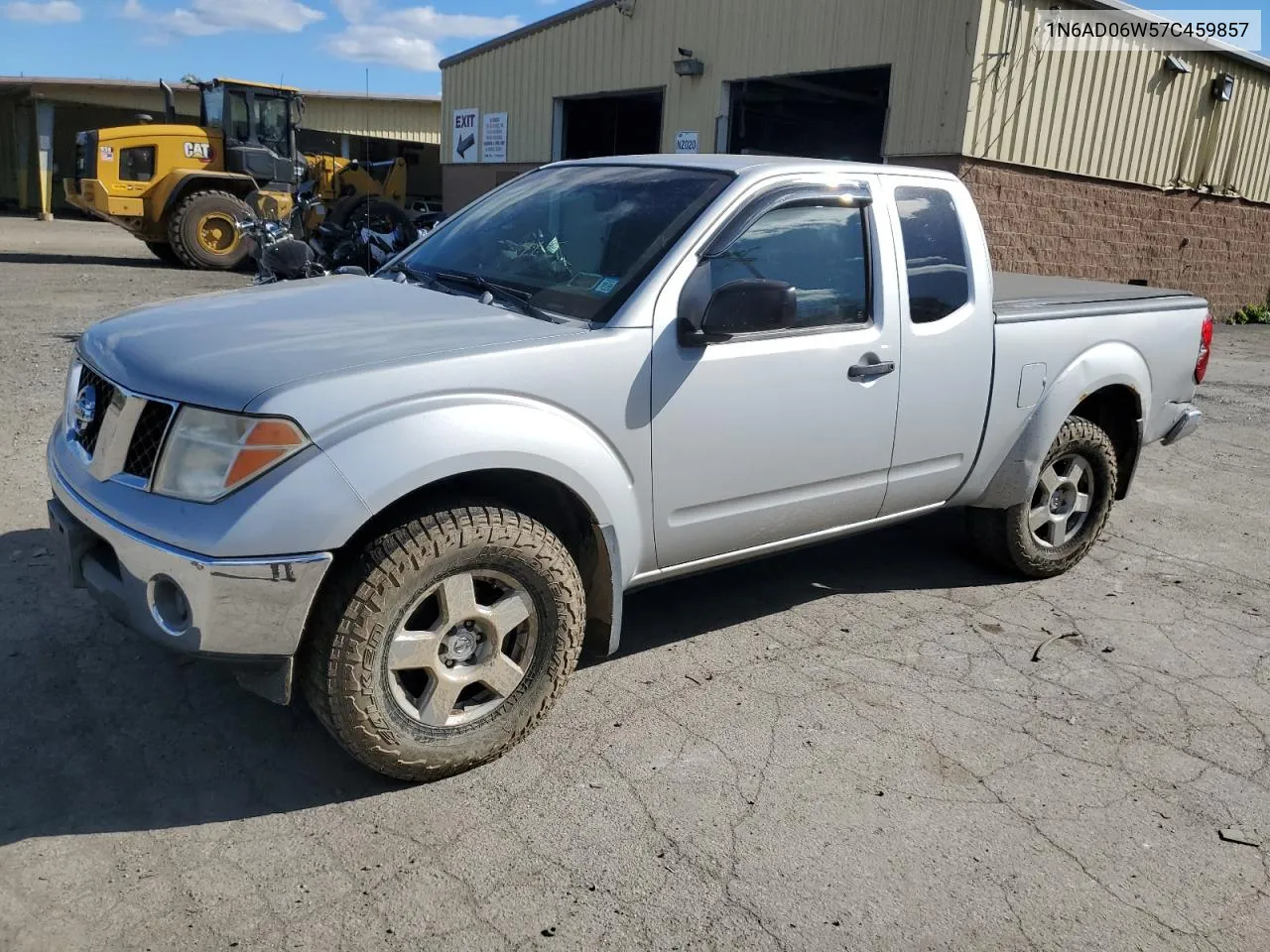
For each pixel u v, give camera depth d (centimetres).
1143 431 535
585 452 322
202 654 277
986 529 500
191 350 303
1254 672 426
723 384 356
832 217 395
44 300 1255
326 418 277
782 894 279
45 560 454
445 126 2127
